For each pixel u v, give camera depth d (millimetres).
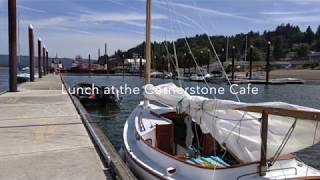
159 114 9328
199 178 6047
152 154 7375
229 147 6020
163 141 8227
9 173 6176
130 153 7891
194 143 7941
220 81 58844
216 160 6781
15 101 17250
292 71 98500
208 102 6211
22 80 47281
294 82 63156
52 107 14961
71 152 7527
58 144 8219
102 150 7328
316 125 4715
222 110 6008
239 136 5828
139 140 8203
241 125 5809
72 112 13430
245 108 5352
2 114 12852
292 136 5027
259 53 123375
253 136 5699
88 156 7234
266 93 45188
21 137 8953
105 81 74438
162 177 6414
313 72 93062
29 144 8219
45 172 6242
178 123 8914
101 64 142875
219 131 6086
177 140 8609
